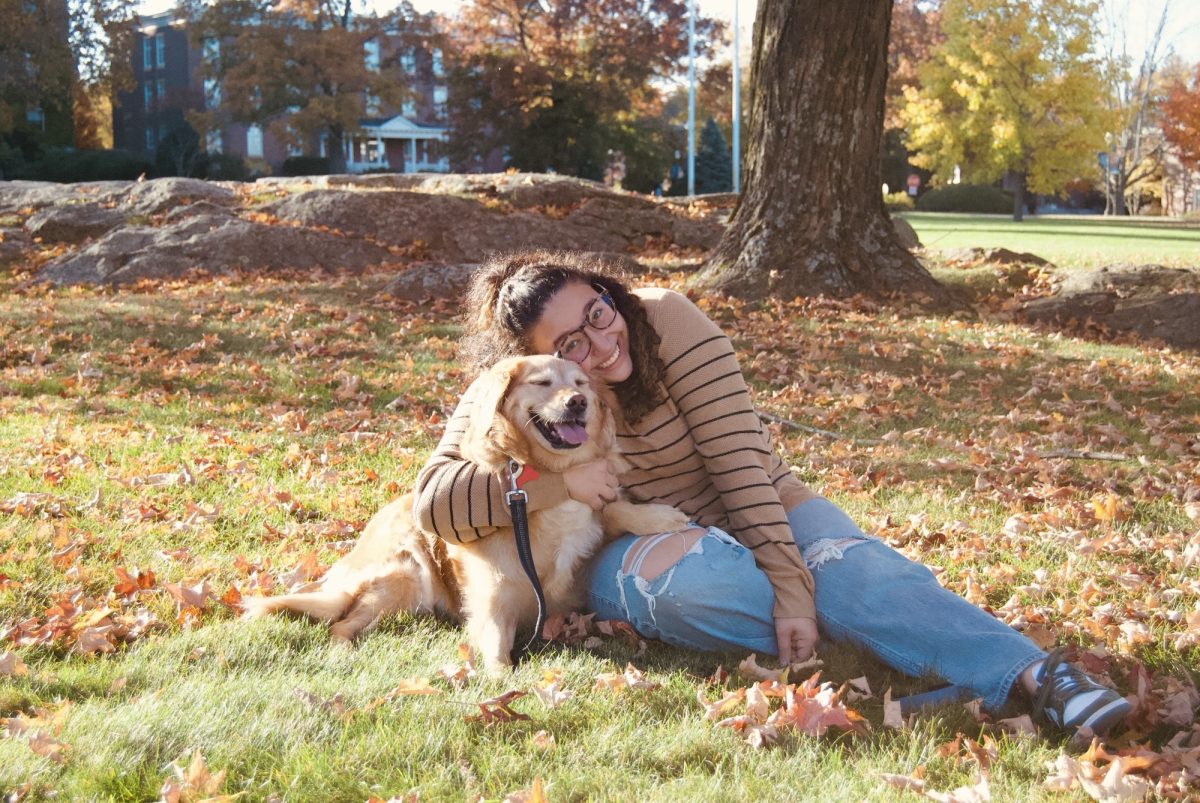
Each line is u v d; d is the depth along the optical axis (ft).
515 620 10.61
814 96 34.63
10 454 18.10
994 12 127.03
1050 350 30.50
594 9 147.54
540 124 151.02
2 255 41.01
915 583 9.81
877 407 24.31
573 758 8.11
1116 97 159.02
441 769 7.85
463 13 150.61
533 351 10.49
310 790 7.54
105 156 153.07
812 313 32.91
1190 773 8.02
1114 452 20.89
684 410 10.39
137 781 7.58
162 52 206.49
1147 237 81.66
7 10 136.36
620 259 40.52
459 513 10.00
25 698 9.00
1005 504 16.99
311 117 144.25
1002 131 124.77
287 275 38.58
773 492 10.23
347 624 11.02
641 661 10.38
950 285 37.96
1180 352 31.65
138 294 36.06
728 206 53.16
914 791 7.76
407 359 27.61
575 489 10.30
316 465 18.40
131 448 18.97
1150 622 11.71
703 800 7.41
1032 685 9.08
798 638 9.92
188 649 10.33
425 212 43.96
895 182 181.57
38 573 12.46
